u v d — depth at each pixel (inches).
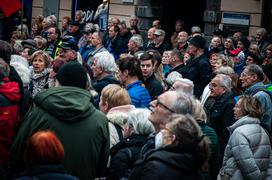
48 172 191.3
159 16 795.4
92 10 833.5
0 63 274.4
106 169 253.0
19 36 584.4
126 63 345.4
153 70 384.8
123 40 616.4
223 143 344.8
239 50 551.8
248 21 719.1
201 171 211.9
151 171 197.5
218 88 351.9
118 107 275.9
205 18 740.7
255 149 298.4
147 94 346.0
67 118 240.7
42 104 241.6
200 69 455.2
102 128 248.1
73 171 242.1
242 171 295.7
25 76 334.0
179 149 199.9
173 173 196.9
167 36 808.3
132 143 244.7
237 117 307.7
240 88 390.3
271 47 490.3
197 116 279.9
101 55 359.3
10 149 257.3
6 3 570.9
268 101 374.6
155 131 242.4
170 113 235.8
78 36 655.1
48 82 383.6
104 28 755.4
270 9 713.6
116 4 822.5
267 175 303.3
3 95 264.1
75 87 246.7
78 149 242.1
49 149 192.2
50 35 559.8
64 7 874.8
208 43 738.8
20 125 252.5
